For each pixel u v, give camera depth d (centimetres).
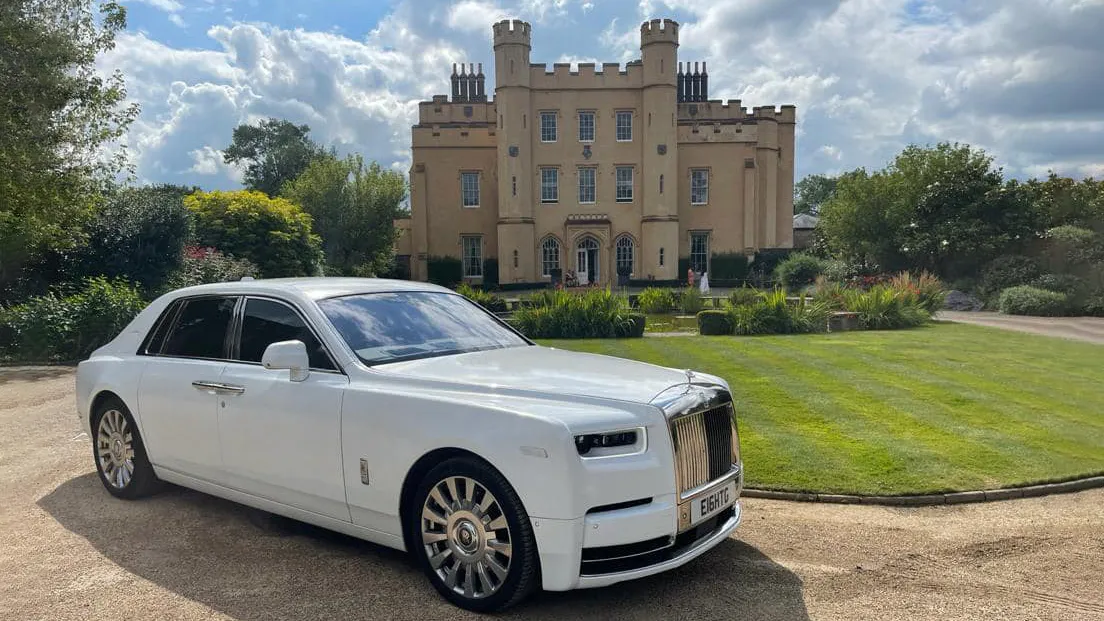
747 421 750
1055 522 486
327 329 420
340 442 388
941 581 392
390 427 369
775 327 1791
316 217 4559
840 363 1132
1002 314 2422
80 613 353
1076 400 838
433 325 465
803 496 534
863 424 733
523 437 329
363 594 372
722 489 382
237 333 463
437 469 359
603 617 346
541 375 390
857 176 3578
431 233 4456
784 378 995
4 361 1304
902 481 556
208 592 376
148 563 413
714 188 4419
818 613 352
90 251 1906
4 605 362
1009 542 450
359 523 392
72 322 1322
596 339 1667
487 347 462
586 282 4366
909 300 2031
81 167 1619
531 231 4288
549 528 322
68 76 1538
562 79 4297
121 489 525
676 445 349
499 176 4269
